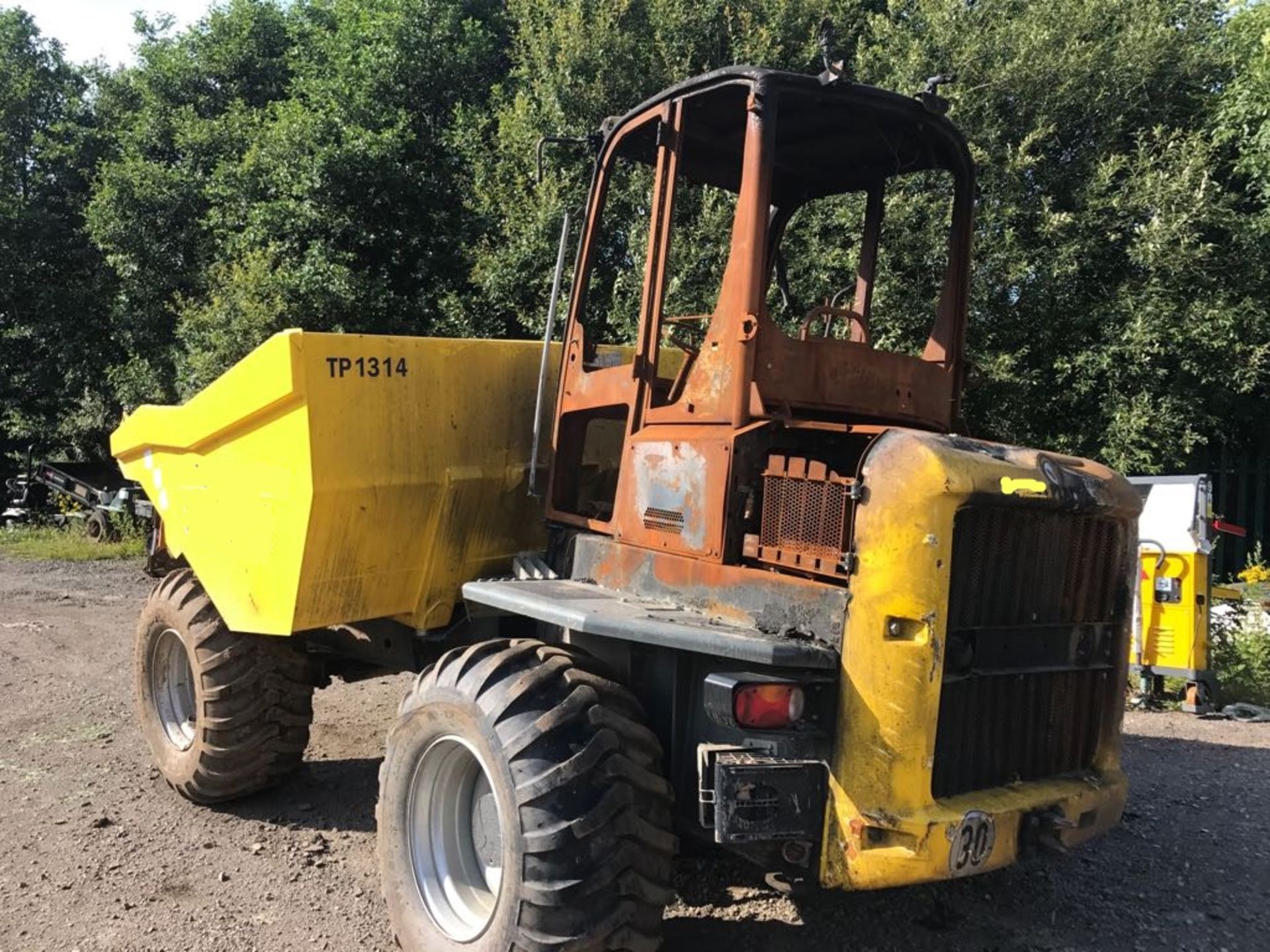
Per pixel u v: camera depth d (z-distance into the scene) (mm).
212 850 4496
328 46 15398
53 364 19422
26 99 19141
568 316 4152
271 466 4188
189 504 4852
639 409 3639
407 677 7793
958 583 2969
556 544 4102
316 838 4660
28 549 15242
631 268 8219
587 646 3650
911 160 3986
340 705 6988
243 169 14133
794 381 3289
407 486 4180
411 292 14250
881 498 2838
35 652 8422
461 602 4520
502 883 3043
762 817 2795
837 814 2838
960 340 3850
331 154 13180
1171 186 10422
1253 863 4398
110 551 14797
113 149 18875
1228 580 12758
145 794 5195
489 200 13141
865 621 2826
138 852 4449
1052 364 11195
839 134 3773
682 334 4570
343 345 3992
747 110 3281
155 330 16234
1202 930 3785
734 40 12141
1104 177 10695
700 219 8062
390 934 3730
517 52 14766
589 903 2906
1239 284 10930
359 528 4133
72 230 19047
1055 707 3346
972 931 3762
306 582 4117
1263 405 12547
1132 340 10609
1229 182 11758
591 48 12211
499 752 3061
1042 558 3221
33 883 4109
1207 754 5980
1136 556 3521
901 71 11180
